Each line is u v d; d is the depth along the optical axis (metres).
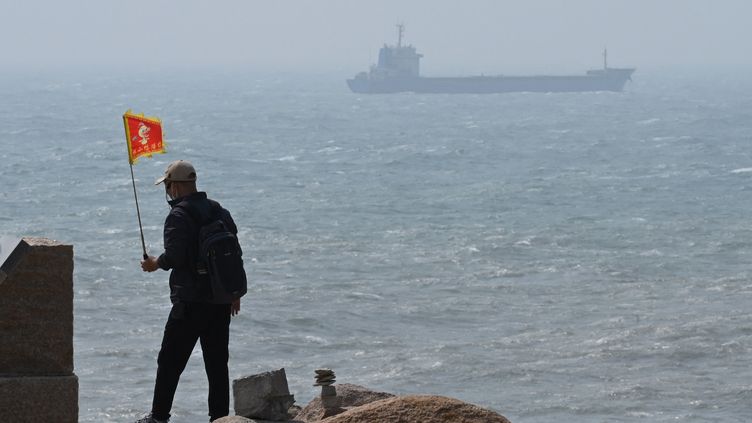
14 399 23.05
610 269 188.62
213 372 28.67
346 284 174.00
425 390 117.44
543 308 158.38
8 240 22.05
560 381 119.75
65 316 23.33
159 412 28.55
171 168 27.89
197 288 27.62
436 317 152.75
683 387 116.56
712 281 177.25
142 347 130.88
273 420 27.94
